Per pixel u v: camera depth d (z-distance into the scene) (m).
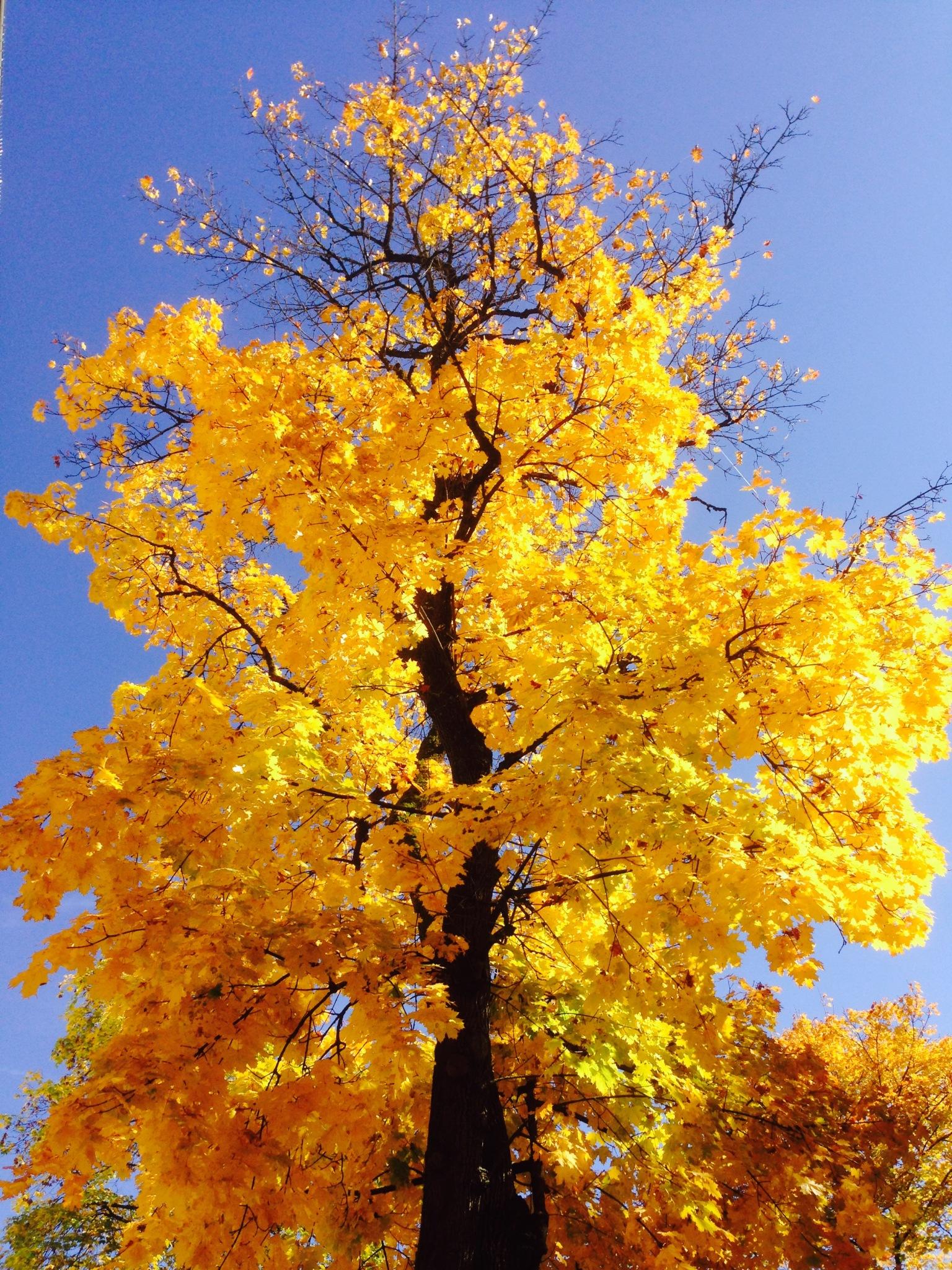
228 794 4.19
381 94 8.58
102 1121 3.46
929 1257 12.21
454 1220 4.51
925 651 4.93
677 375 8.88
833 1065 13.74
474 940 5.43
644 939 4.73
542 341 5.52
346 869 5.52
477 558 5.68
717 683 4.05
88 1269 8.38
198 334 4.91
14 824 3.90
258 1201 3.89
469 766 6.20
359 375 6.77
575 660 4.48
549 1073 5.70
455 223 8.34
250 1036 4.00
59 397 5.27
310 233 9.10
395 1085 5.21
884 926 4.10
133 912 4.12
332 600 4.71
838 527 4.57
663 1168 6.05
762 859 3.84
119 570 5.56
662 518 5.79
